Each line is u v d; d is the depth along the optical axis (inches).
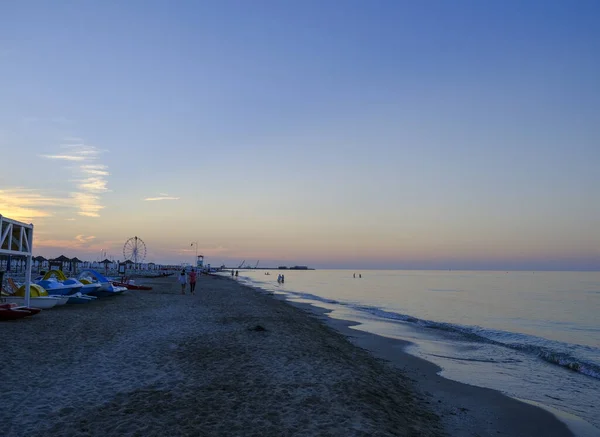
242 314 789.9
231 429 247.8
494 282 4178.2
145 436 232.4
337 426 258.5
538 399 414.9
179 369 376.8
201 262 6131.9
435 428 303.1
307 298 1787.6
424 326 944.3
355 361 489.1
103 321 636.1
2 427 235.1
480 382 470.6
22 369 350.0
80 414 260.5
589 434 328.8
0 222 565.9
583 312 1347.2
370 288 2866.6
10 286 725.3
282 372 378.6
